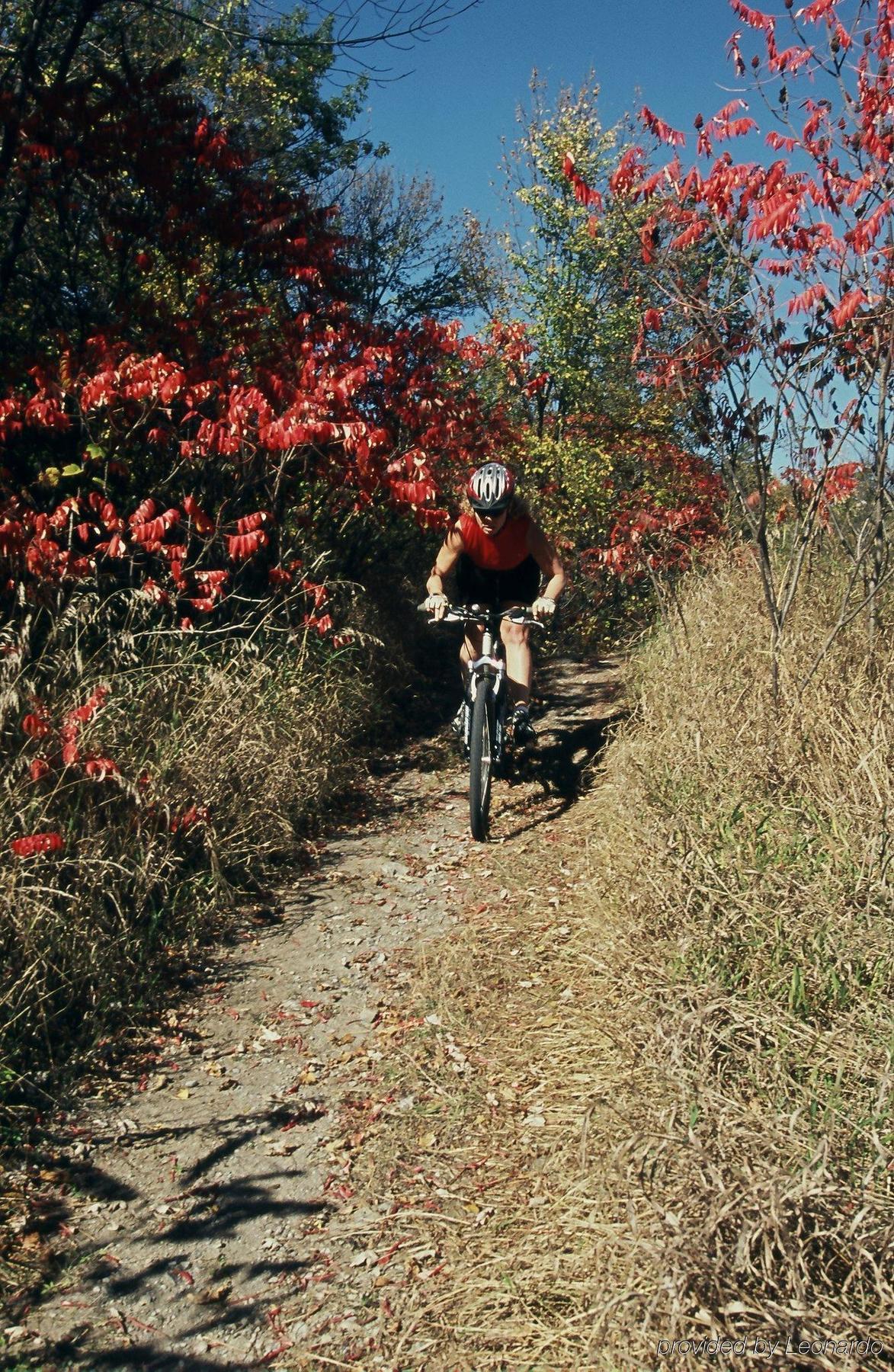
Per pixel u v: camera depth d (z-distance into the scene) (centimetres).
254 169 1002
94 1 718
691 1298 244
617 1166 290
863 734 478
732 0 499
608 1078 341
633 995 368
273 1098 372
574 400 1252
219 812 537
